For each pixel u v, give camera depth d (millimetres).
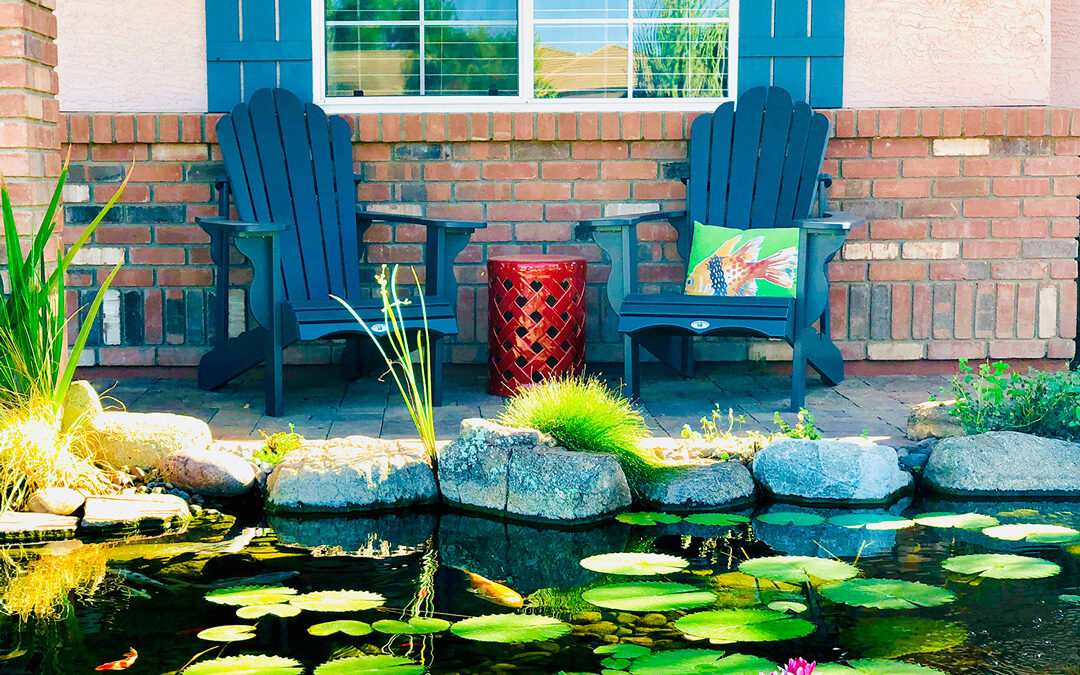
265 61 5223
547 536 3209
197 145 5152
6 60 3807
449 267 4629
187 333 5230
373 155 5219
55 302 4012
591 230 4562
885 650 2287
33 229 3910
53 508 3270
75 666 2232
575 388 3832
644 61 5320
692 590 2566
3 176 3789
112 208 5152
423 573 2844
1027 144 5215
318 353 5371
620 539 3164
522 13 5266
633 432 3703
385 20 5262
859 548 3012
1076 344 5758
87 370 5258
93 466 3600
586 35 5301
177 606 2578
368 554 3016
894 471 3582
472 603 2611
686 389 4961
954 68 5328
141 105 5250
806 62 5289
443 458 3588
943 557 2914
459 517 3420
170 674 2191
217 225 4391
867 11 5289
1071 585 2670
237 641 2365
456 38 5285
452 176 5242
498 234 5289
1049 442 3662
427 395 3709
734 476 3543
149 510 3277
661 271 5289
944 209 5246
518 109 5316
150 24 5207
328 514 3404
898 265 5273
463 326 5332
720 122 5023
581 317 4859
